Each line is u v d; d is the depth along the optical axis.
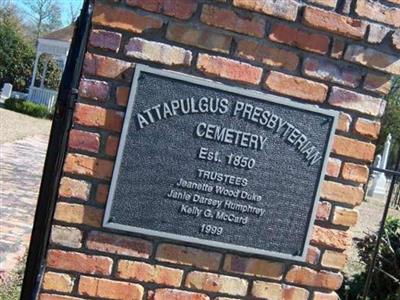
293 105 1.56
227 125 1.54
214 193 1.55
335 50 1.57
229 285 1.60
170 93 1.50
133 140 1.50
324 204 1.62
